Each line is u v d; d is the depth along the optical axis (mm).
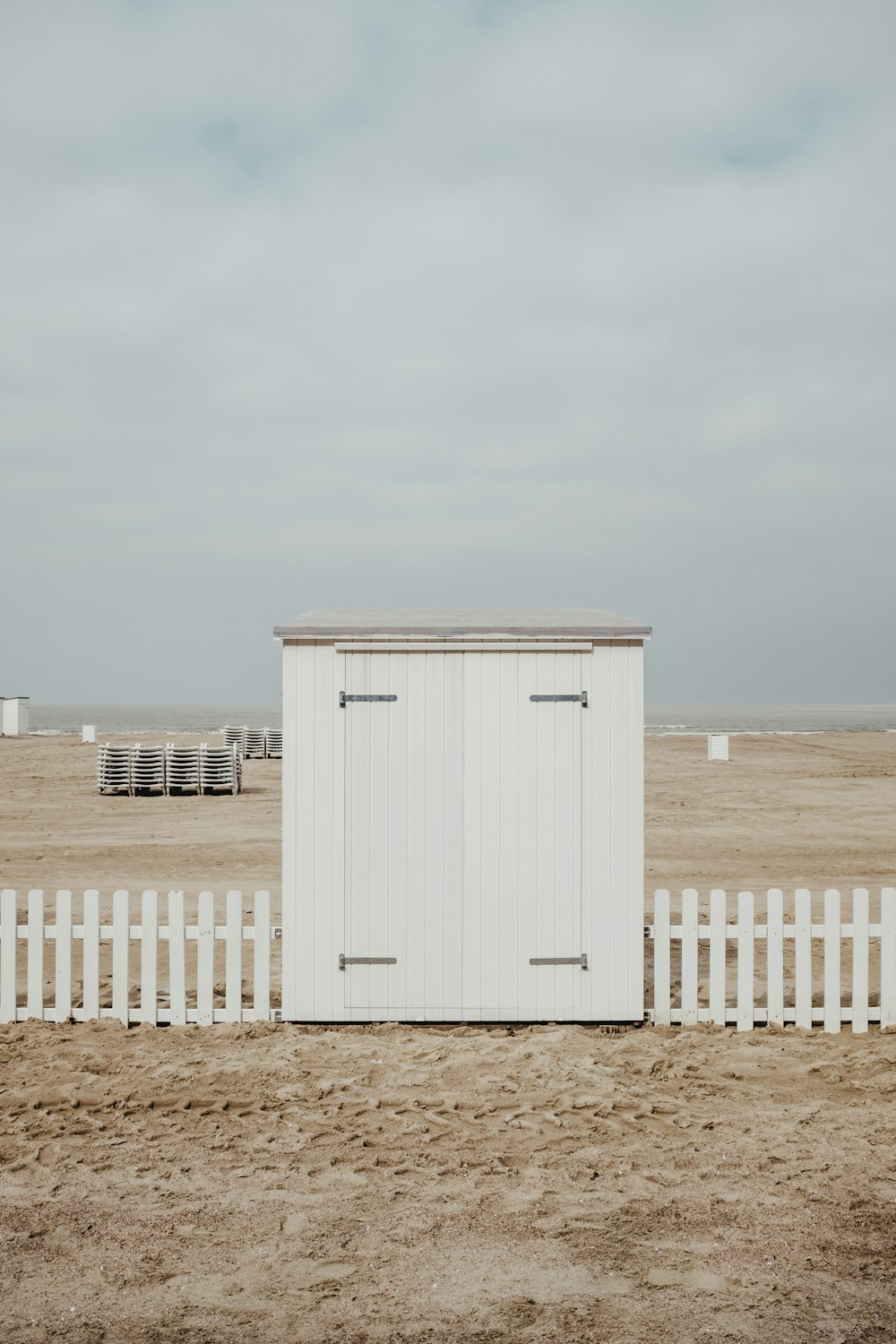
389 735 7387
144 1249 4215
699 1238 4281
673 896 13078
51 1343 3555
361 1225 4410
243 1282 3961
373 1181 4844
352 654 7406
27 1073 6395
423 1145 5273
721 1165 5016
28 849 16312
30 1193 4727
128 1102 5887
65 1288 3916
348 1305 3793
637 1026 7469
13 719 52406
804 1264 4066
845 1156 5121
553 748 7414
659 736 54938
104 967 9594
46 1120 5613
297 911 7379
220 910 11945
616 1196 4676
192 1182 4844
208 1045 6977
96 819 20109
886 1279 3957
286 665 7406
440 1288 3908
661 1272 4012
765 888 13516
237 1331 3639
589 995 7379
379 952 7355
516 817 7395
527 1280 3959
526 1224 4410
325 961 7371
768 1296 3842
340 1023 7379
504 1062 6586
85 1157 5133
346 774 7375
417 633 7352
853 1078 6352
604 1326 3650
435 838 7371
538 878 7383
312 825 7375
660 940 7488
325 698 7395
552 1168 4980
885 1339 3570
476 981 7352
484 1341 3566
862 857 15719
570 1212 4520
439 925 7355
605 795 7430
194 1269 4062
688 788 26094
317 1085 6145
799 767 32781
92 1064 6566
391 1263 4094
